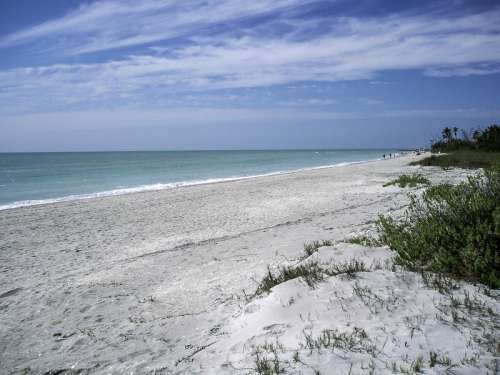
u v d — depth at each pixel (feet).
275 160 245.86
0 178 113.91
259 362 9.93
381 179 77.00
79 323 16.46
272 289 15.40
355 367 8.91
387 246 18.60
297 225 34.50
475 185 19.45
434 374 8.21
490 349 8.91
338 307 12.34
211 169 151.02
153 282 21.45
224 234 34.30
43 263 28.30
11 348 14.49
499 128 122.62
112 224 42.27
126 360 12.41
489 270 12.92
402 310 11.48
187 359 11.58
